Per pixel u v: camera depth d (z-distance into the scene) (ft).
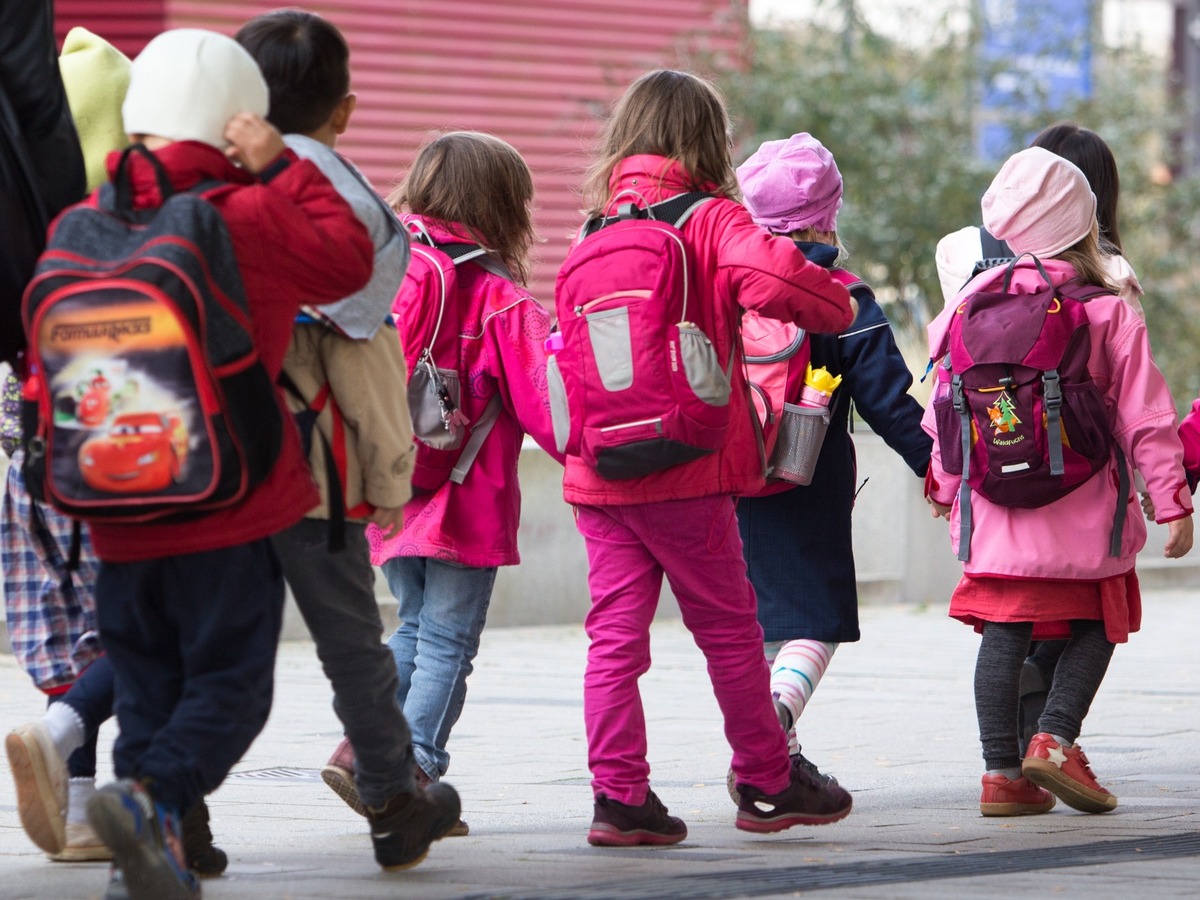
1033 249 34.55
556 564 72.64
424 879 26.07
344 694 25.59
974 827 32.35
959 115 118.32
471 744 44.24
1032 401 32.81
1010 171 34.65
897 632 71.41
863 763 41.52
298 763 40.75
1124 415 33.22
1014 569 33.35
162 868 21.54
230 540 22.18
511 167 33.14
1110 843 30.27
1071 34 120.16
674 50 117.80
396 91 110.22
